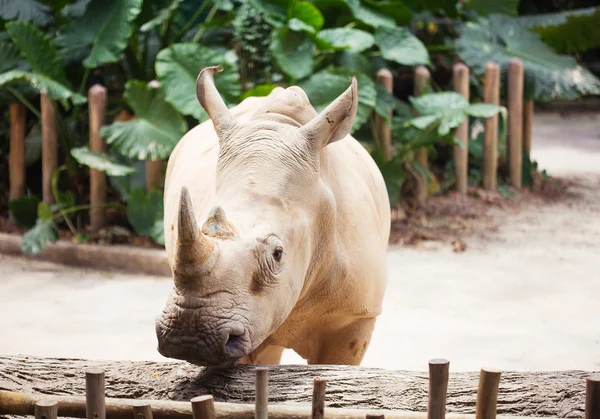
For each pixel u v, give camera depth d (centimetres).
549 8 2622
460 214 1520
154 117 1362
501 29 1764
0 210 1522
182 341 468
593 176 1881
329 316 631
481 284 1148
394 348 917
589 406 427
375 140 1523
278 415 458
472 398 479
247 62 1498
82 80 1545
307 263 558
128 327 998
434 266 1238
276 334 636
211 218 491
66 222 1427
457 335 955
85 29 1427
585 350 904
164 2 1530
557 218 1517
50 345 930
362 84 1398
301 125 578
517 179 1680
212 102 574
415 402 481
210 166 656
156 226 1306
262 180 528
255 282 492
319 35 1464
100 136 1375
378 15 1570
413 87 1759
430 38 1819
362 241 629
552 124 2730
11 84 1449
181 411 471
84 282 1205
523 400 475
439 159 1762
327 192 575
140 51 1622
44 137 1430
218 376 514
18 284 1186
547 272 1201
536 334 955
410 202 1536
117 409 471
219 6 1476
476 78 1777
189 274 461
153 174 1390
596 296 1093
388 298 1094
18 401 487
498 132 1756
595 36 1767
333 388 493
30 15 1512
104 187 1396
